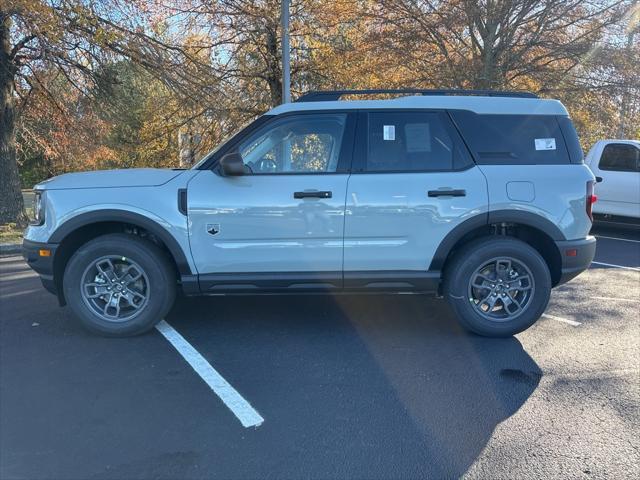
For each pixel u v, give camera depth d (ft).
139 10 34.01
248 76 45.42
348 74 45.16
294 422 10.42
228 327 15.70
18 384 11.95
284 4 33.24
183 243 13.97
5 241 30.68
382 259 14.23
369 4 43.98
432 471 8.93
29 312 17.02
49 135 46.09
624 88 40.98
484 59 41.34
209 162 14.33
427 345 14.46
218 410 10.87
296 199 13.88
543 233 14.40
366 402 11.25
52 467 8.95
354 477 8.75
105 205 13.83
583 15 40.55
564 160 14.57
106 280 14.52
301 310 17.33
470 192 14.05
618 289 20.83
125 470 8.88
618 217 33.27
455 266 14.48
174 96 40.70
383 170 14.21
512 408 11.03
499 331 14.69
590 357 13.71
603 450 9.55
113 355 13.58
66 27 30.35
